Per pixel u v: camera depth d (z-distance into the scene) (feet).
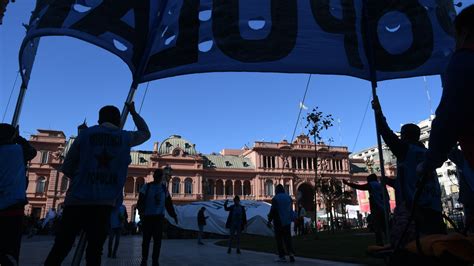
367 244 44.83
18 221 14.15
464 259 6.46
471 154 6.32
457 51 6.80
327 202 132.87
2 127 14.64
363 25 17.78
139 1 15.10
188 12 15.87
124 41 14.60
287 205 31.07
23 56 14.70
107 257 35.06
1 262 13.61
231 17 16.39
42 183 207.21
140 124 14.40
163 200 25.72
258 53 16.26
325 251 37.91
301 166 249.34
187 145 240.53
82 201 12.31
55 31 13.61
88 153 12.75
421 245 7.09
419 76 17.62
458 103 6.25
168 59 15.25
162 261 31.89
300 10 17.28
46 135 214.90
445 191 159.43
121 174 13.20
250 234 104.78
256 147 245.86
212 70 15.53
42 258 32.09
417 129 14.78
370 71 17.31
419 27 18.19
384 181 17.52
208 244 65.82
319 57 16.85
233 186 238.68
